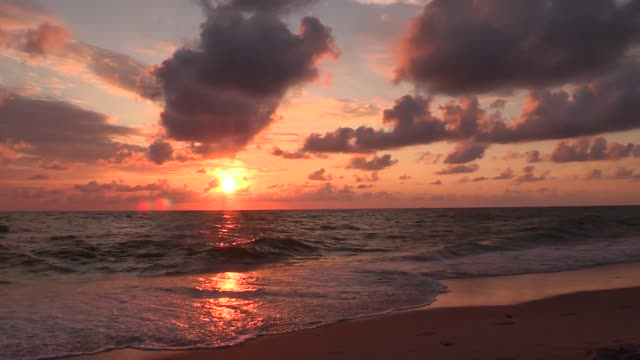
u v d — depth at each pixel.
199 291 11.19
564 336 7.06
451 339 7.11
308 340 7.27
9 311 8.90
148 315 8.68
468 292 11.24
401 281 12.69
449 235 31.95
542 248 21.72
